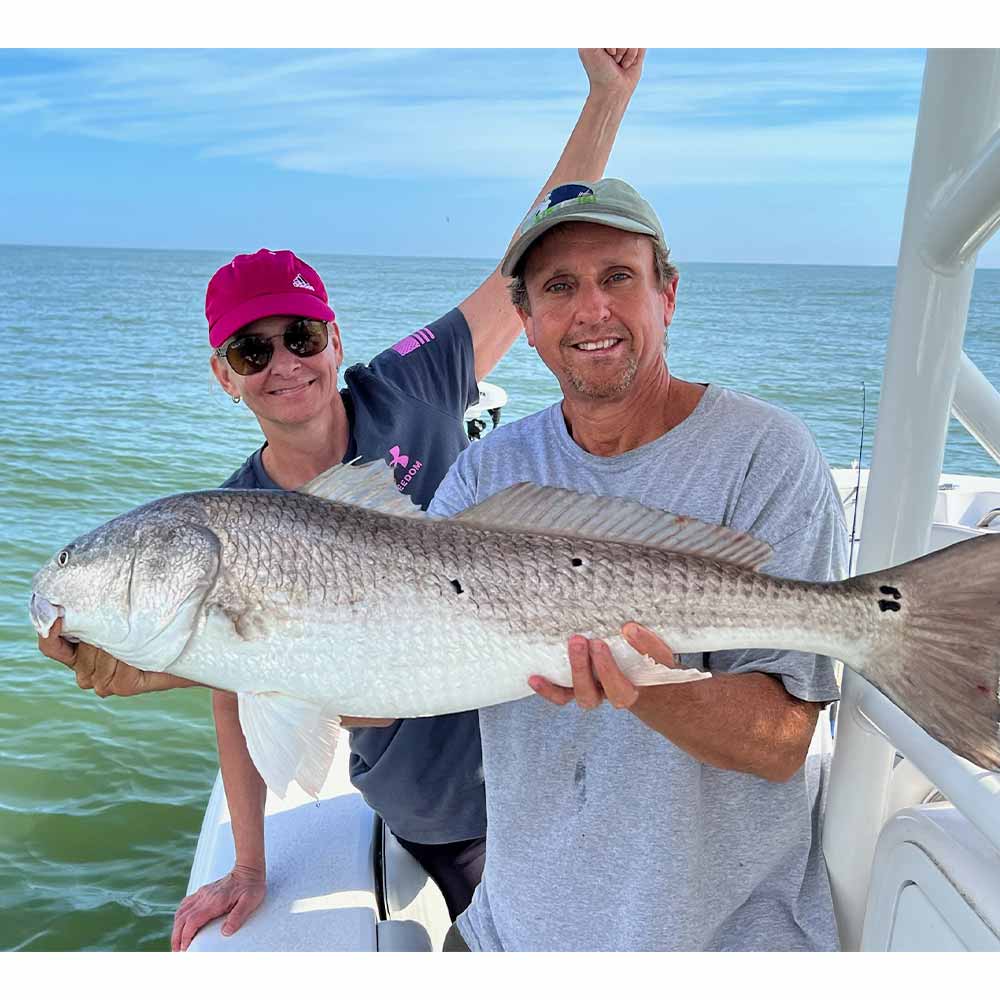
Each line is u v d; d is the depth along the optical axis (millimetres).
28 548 9742
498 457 2350
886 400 1986
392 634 2012
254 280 2645
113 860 4930
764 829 2102
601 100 3273
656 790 2045
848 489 4426
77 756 5828
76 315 41250
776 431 2107
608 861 2098
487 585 2006
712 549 1964
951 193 1768
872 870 2018
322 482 2092
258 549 2043
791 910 2109
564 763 2152
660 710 1872
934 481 1987
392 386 2953
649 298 2104
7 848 5004
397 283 83250
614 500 2016
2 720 6199
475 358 3250
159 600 2047
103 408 17375
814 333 31812
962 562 1791
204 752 5902
